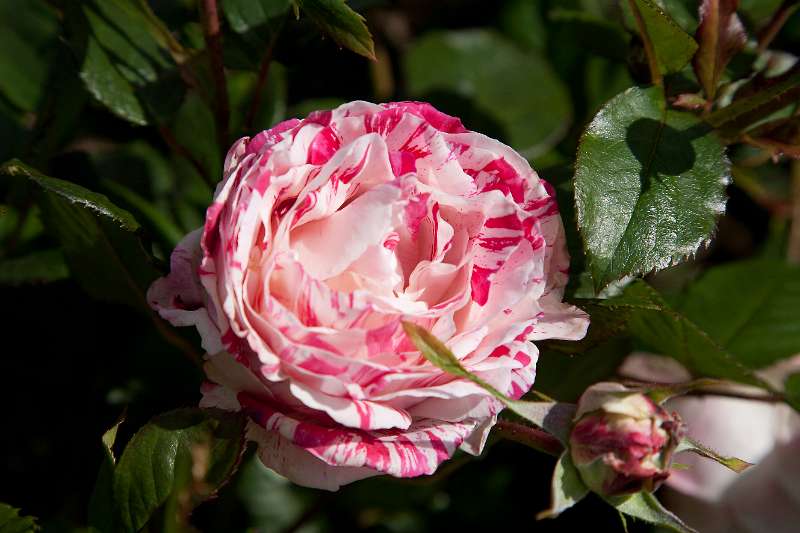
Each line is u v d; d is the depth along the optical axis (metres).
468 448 0.39
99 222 0.41
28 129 0.47
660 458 0.38
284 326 0.36
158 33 0.43
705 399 0.47
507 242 0.38
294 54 0.44
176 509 0.38
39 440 0.46
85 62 0.43
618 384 0.39
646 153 0.40
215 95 0.43
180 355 0.47
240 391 0.38
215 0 0.41
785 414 0.47
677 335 0.43
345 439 0.37
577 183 0.40
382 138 0.37
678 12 0.45
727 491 0.46
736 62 0.45
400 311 0.37
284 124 0.38
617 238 0.39
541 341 0.42
